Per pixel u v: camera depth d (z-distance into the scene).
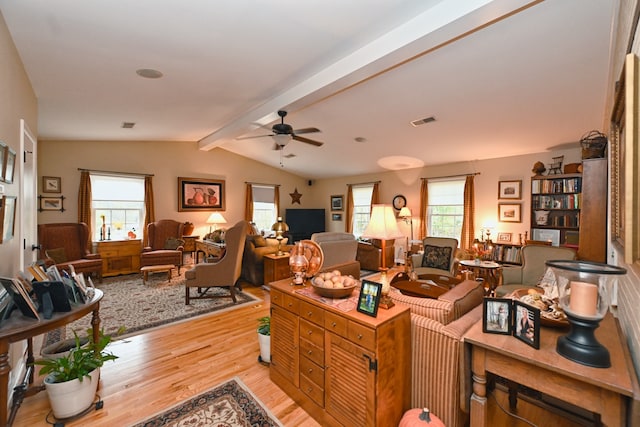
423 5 2.02
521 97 3.28
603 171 2.98
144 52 2.41
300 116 4.54
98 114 4.01
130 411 1.87
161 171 6.59
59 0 1.69
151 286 4.83
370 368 1.45
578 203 4.30
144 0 1.75
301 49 2.53
